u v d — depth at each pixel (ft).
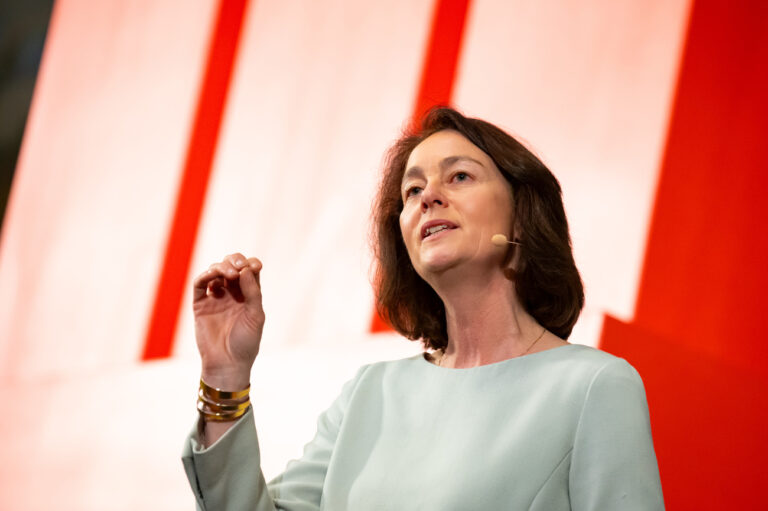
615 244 16.60
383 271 12.75
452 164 11.50
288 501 11.17
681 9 17.12
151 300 21.21
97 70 23.44
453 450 10.16
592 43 17.76
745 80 16.34
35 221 22.97
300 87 21.04
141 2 23.41
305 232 20.03
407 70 19.85
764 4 16.46
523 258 11.25
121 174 22.43
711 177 16.21
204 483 10.67
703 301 15.81
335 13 21.08
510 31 18.74
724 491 14.94
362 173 19.81
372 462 10.75
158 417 20.10
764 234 15.66
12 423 21.43
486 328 11.25
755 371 15.24
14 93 23.99
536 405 10.03
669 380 15.66
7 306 22.61
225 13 22.36
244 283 11.05
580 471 9.45
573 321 11.46
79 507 20.10
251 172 21.02
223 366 10.96
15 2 24.61
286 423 18.65
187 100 22.17
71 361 21.56
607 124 17.22
